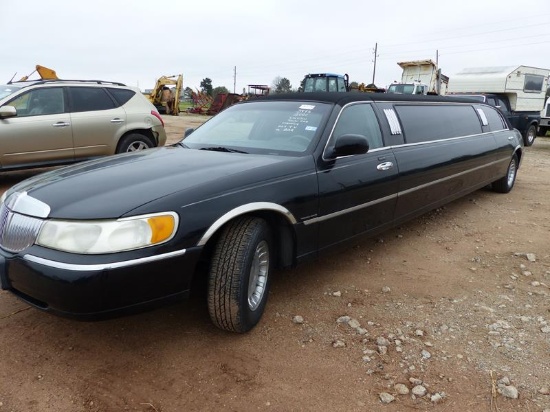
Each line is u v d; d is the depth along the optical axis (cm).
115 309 261
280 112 426
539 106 1977
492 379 278
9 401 252
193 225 278
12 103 738
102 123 823
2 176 873
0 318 335
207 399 257
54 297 256
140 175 312
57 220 263
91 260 250
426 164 498
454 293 395
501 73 1798
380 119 458
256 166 334
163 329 325
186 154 378
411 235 555
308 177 354
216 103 3644
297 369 284
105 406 250
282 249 353
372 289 398
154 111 906
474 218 641
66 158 795
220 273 298
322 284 405
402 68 2666
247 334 321
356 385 271
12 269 272
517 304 377
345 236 402
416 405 256
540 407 255
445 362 294
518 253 496
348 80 2286
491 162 682
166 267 269
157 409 248
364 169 409
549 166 1200
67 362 287
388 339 318
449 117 596
